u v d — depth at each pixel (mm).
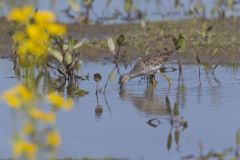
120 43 17219
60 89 15211
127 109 13531
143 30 19812
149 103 13938
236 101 13836
